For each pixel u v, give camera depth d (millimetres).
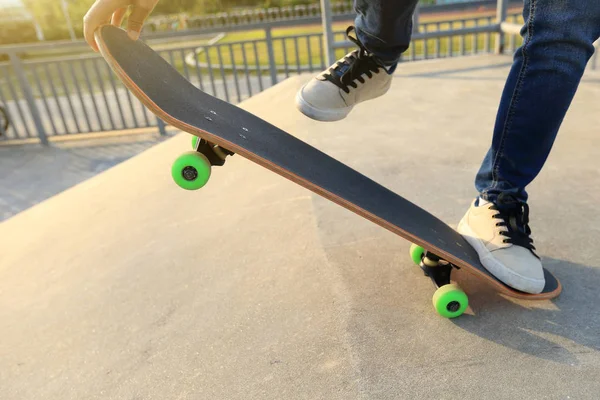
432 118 3057
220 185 2270
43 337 1339
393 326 1174
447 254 1126
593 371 988
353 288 1340
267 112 3459
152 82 1073
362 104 3520
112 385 1120
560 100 993
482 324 1157
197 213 1999
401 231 1097
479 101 3375
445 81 4090
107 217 2096
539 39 959
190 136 3109
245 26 5633
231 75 11977
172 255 1672
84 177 5066
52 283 1627
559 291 1231
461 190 1959
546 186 1896
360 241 1589
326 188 1084
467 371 1016
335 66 1299
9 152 6070
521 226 1203
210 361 1146
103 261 1719
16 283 1660
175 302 1402
